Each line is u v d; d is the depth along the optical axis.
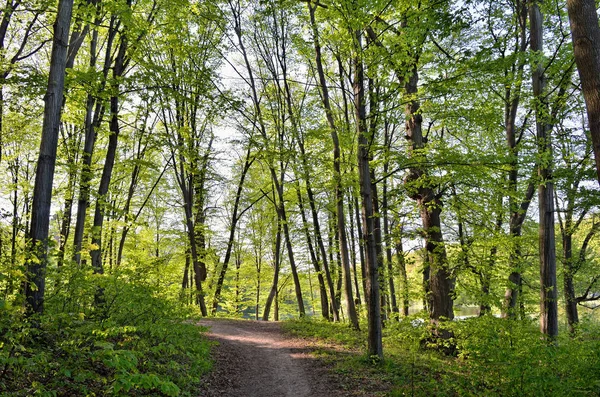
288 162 17.95
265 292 32.75
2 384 4.36
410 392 7.25
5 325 4.52
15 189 15.89
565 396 5.47
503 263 12.72
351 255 23.41
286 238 22.81
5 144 14.98
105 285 7.33
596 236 20.34
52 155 7.58
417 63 9.82
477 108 11.77
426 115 14.18
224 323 18.59
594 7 5.57
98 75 10.55
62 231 16.31
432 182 10.99
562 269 17.97
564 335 10.47
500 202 12.20
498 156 9.63
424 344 11.66
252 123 20.28
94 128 11.98
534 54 9.77
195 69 15.65
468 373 7.07
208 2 16.33
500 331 7.90
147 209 25.36
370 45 9.94
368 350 10.12
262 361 11.27
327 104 17.00
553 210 11.12
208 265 27.62
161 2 12.54
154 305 8.08
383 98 9.70
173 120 20.11
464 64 9.59
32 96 9.76
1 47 11.22
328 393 8.05
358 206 21.73
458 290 11.37
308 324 17.89
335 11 9.82
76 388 5.28
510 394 5.78
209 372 9.16
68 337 5.89
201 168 22.11
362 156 10.57
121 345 6.93
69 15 8.00
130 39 11.36
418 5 9.20
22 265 6.02
